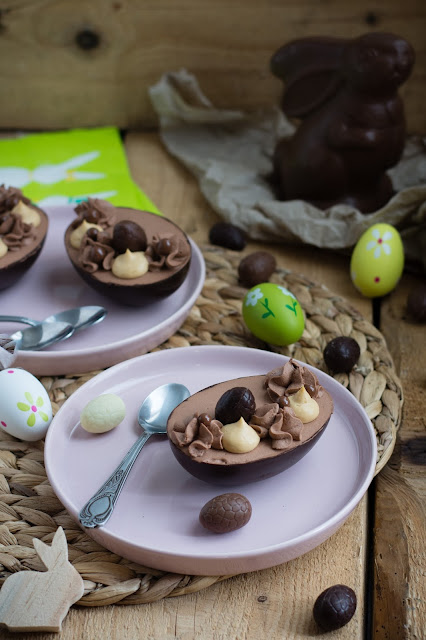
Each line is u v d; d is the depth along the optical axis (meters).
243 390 0.83
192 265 1.05
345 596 0.80
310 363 0.98
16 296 1.02
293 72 1.14
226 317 1.03
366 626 0.84
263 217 1.15
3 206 1.03
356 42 1.08
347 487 0.85
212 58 1.32
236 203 1.18
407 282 1.11
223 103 1.36
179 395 0.91
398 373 1.00
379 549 0.86
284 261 1.14
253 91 1.35
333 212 1.12
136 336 0.95
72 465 0.87
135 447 0.87
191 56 1.33
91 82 1.34
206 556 0.79
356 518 0.86
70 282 1.04
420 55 1.28
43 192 1.22
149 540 0.81
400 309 1.08
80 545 0.84
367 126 1.10
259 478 0.83
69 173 1.26
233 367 0.94
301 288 1.06
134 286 0.96
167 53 1.32
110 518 0.83
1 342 0.93
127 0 1.28
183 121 1.34
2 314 1.00
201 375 0.94
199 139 1.32
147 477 0.86
